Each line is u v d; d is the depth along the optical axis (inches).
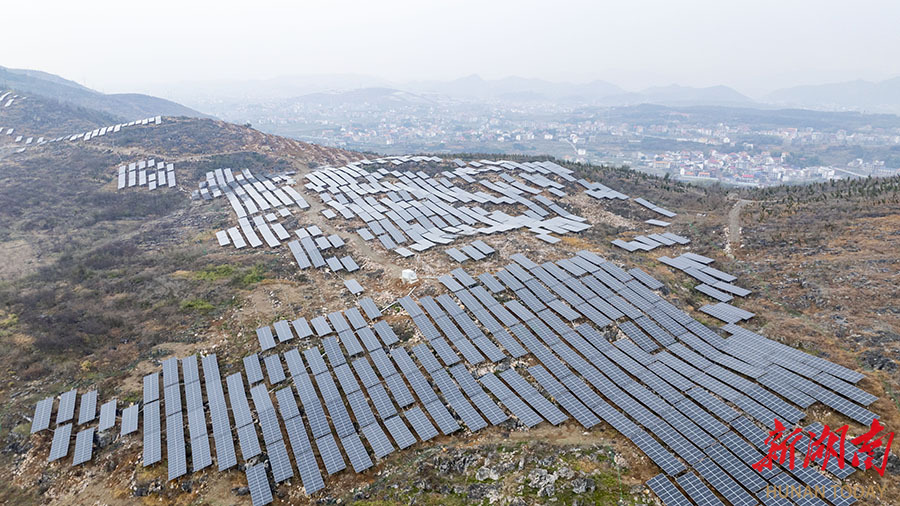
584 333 1708.9
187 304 2121.1
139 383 1656.0
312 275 2401.6
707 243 2434.8
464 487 1186.6
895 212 2251.5
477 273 2193.7
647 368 1523.1
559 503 1101.7
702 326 1686.8
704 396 1370.6
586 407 1395.2
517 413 1391.5
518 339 1717.5
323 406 1497.3
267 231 3041.3
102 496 1286.9
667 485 1104.2
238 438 1414.9
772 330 1632.6
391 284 2192.4
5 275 2578.7
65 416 1515.7
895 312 1568.7
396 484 1219.9
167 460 1365.7
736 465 1134.4
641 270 2075.5
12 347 1812.3
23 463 1391.5
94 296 2247.8
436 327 1817.2
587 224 2807.6
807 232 2272.4
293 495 1242.6
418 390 1525.6
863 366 1380.4
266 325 1932.8
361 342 1769.2
